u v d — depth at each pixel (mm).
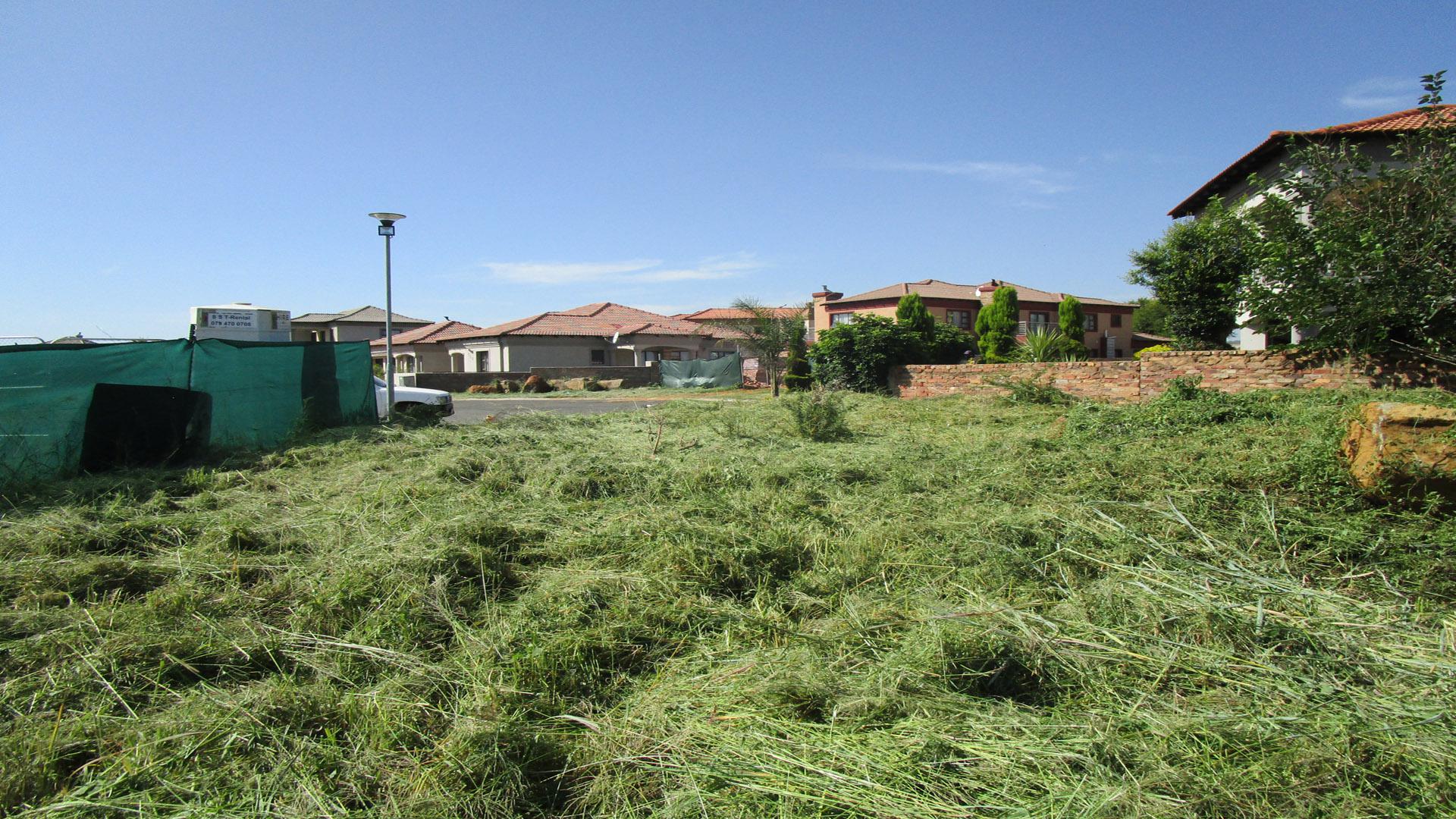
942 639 3180
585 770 2600
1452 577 3840
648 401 25625
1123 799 2201
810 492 6285
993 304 30484
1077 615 3510
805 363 25016
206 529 5203
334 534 5195
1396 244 9672
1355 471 4844
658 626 3674
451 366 40812
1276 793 2236
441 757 2602
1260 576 3871
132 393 7656
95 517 5488
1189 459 6090
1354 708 2600
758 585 4262
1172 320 15641
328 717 2867
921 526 5102
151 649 3285
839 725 2717
